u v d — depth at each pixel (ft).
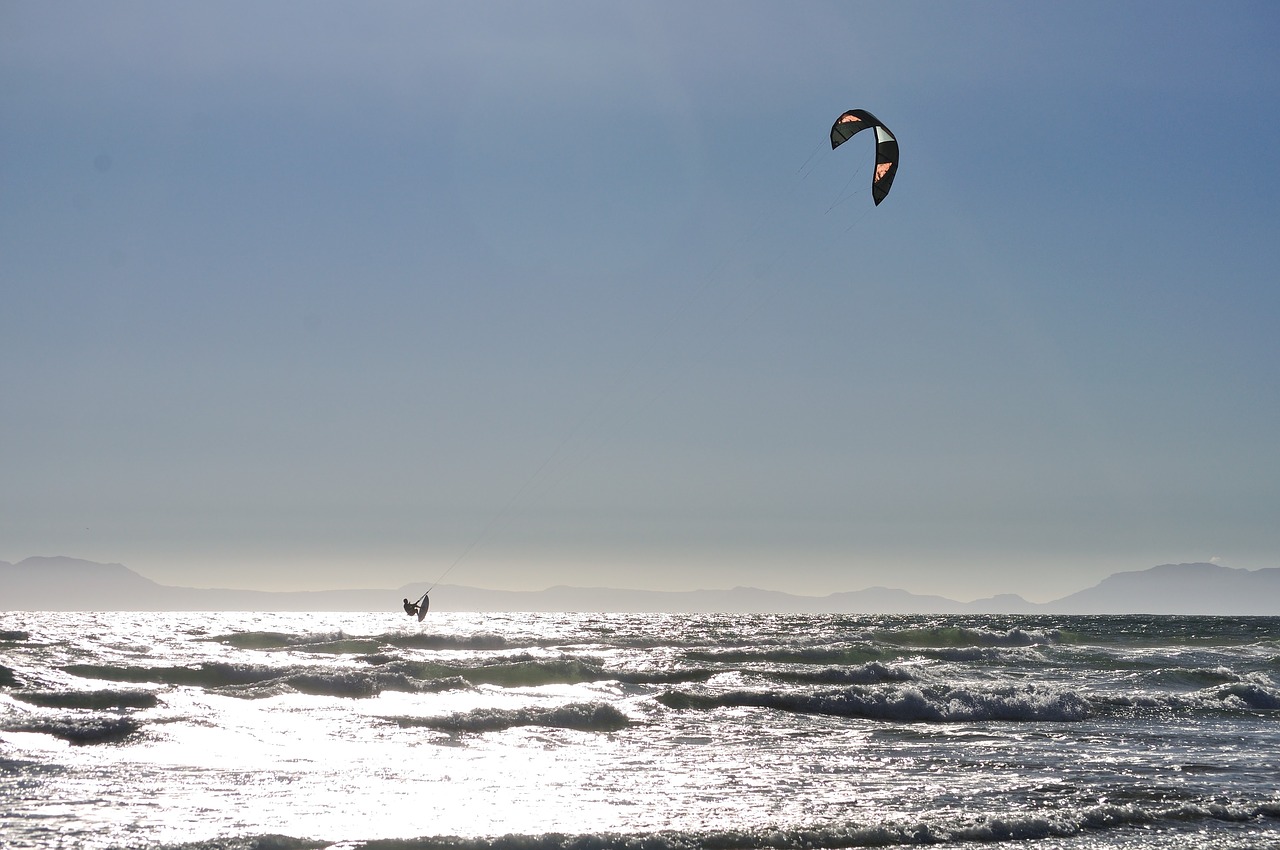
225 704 75.61
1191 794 52.95
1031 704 81.25
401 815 45.91
